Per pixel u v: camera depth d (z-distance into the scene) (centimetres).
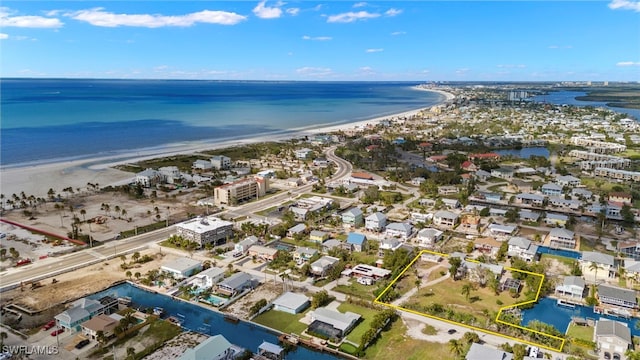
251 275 14138
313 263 14512
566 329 11094
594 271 14188
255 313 11756
